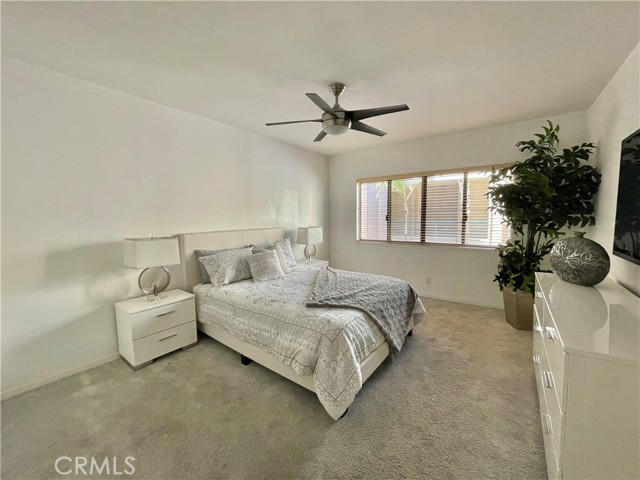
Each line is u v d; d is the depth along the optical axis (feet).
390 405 6.09
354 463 4.70
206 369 7.56
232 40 5.66
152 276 8.54
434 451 4.91
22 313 6.64
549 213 8.83
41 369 6.91
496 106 9.26
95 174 7.72
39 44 5.78
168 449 4.99
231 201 11.49
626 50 6.00
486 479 4.38
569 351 3.26
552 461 3.91
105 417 5.76
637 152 4.72
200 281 9.92
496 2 4.63
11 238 6.45
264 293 8.21
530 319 9.61
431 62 6.51
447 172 12.80
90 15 4.89
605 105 7.77
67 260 7.28
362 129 8.09
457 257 12.95
